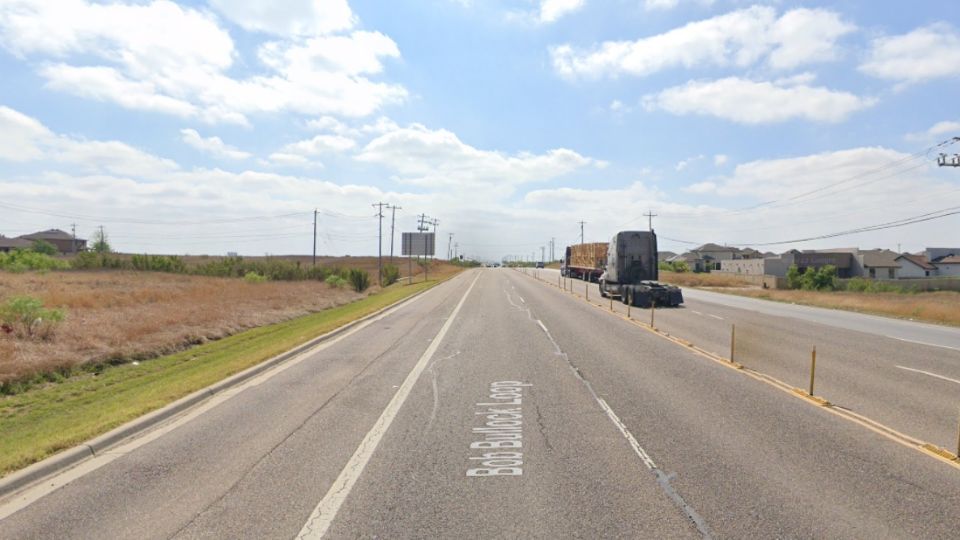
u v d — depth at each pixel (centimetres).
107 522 550
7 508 589
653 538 505
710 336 1947
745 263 10631
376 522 541
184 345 1875
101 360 1530
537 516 551
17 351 1462
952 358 1523
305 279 5812
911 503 576
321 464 704
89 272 5419
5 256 5550
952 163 3756
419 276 8831
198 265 6669
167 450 770
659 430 837
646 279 3641
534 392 1094
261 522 545
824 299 4034
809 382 1188
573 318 2542
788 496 593
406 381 1208
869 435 809
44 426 920
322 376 1276
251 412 969
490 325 2270
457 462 707
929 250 10681
